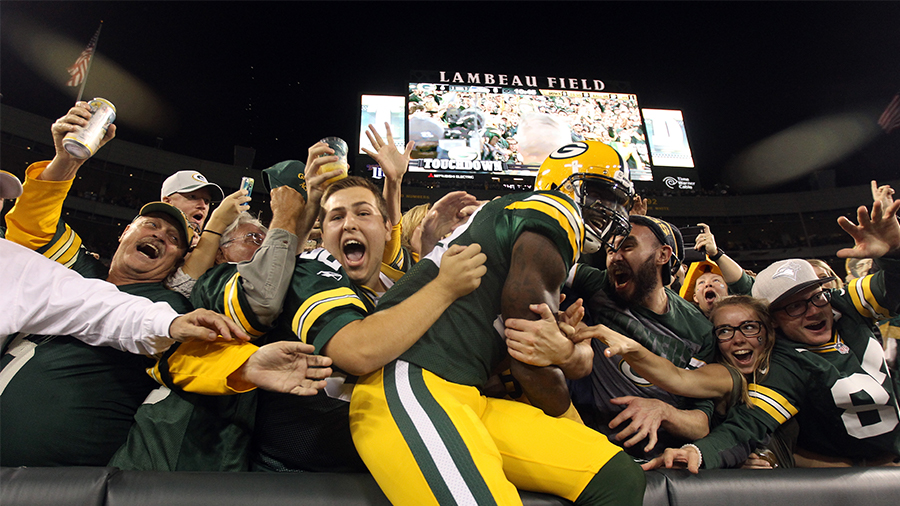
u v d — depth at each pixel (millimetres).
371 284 1642
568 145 1490
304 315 1167
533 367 1133
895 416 1729
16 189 1337
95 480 1063
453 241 1244
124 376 1374
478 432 1037
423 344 1123
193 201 2881
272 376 1172
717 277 2799
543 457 1137
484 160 13461
